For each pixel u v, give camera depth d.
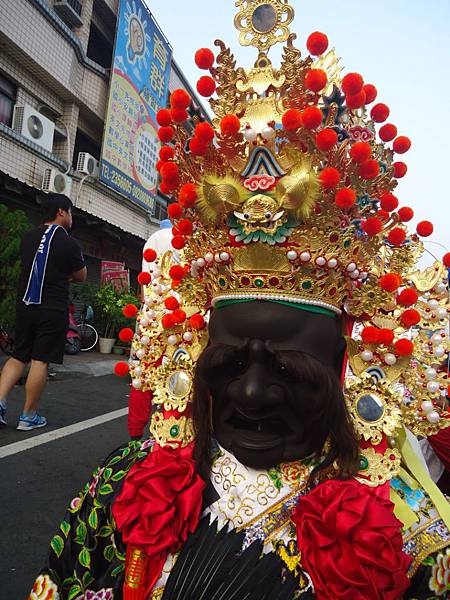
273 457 0.92
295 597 0.85
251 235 0.92
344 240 0.93
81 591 1.01
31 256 3.43
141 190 11.82
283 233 0.91
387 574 0.76
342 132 0.94
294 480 0.96
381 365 0.99
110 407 4.71
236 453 0.94
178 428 1.06
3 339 6.68
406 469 1.03
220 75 1.05
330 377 0.90
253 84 1.03
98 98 10.12
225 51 1.04
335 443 0.94
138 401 1.83
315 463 0.97
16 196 7.78
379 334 0.96
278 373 0.90
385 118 1.02
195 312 1.12
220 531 0.92
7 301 6.10
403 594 0.86
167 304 1.12
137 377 1.15
